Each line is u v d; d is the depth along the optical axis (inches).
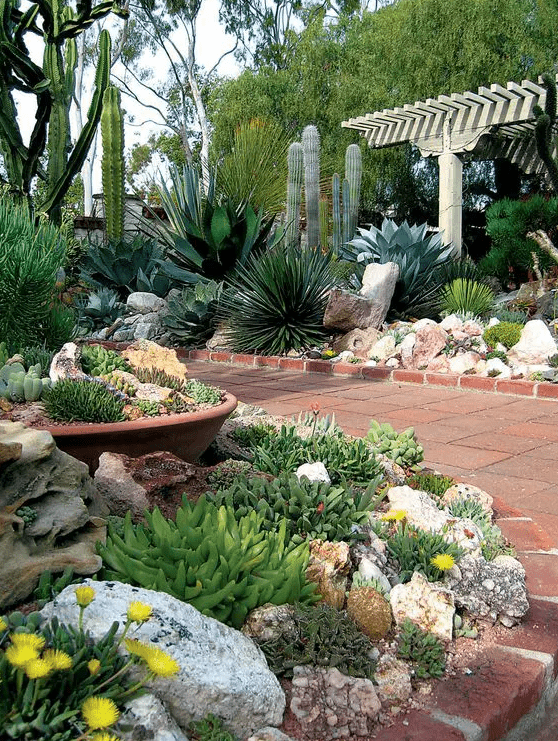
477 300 462.6
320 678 92.8
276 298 434.6
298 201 592.7
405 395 330.6
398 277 465.1
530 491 191.8
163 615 87.4
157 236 640.4
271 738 82.7
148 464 138.4
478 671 102.0
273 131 677.3
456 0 821.9
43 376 190.4
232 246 518.9
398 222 972.6
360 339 421.1
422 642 103.3
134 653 73.0
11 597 96.3
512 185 871.7
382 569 120.6
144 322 499.8
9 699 73.4
